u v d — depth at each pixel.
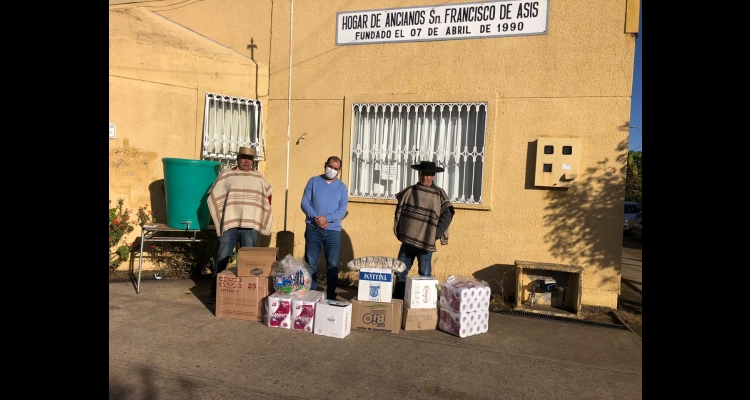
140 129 6.41
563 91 5.92
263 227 5.73
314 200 5.48
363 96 6.72
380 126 6.74
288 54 7.12
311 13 6.98
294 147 7.11
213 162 6.02
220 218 5.57
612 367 4.15
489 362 4.17
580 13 5.82
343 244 6.86
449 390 3.64
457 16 6.30
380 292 4.82
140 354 4.04
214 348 4.23
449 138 6.46
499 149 6.17
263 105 7.20
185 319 4.89
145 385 3.53
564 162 5.82
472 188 6.34
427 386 3.69
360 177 6.85
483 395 3.59
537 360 4.25
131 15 6.93
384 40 6.63
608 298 5.82
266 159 7.25
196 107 6.77
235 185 5.59
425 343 4.55
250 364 3.94
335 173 5.48
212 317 4.98
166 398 3.37
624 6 5.67
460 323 4.68
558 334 4.94
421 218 5.27
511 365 4.12
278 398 3.43
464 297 4.70
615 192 5.76
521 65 6.07
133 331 4.52
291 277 4.83
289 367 3.92
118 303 5.29
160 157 6.57
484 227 6.26
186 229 5.89
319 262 7.07
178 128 6.66
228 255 5.60
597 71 5.79
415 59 6.51
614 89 5.74
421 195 5.32
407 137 6.61
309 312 4.70
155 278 6.34
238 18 7.37
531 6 6.00
